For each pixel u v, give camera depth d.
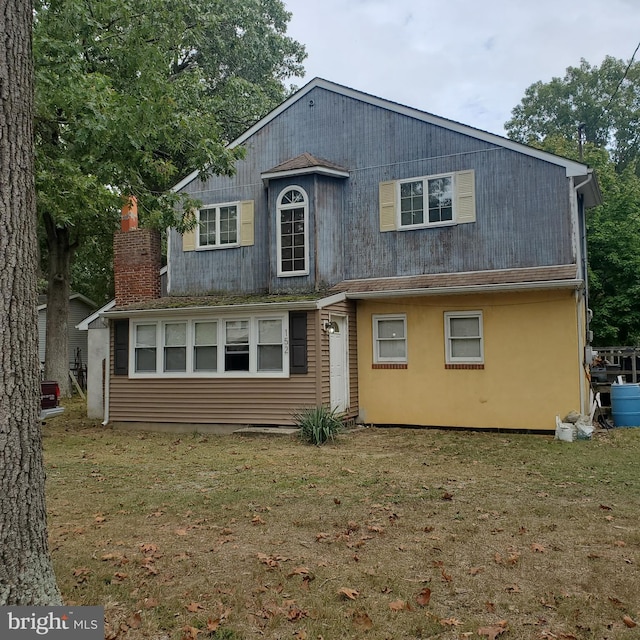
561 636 3.97
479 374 13.70
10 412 3.52
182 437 13.47
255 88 25.89
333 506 7.14
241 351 14.10
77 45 12.22
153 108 12.41
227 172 14.26
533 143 35.91
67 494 7.96
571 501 7.24
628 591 4.64
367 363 14.95
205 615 4.34
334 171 15.35
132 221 17.30
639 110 44.06
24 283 3.63
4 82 3.61
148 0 14.27
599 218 22.05
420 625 4.14
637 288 20.22
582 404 12.73
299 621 4.24
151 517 6.82
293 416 13.43
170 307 14.64
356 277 15.56
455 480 8.47
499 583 4.82
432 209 14.84
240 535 6.11
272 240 15.66
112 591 4.75
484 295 13.68
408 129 15.16
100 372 17.12
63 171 11.72
